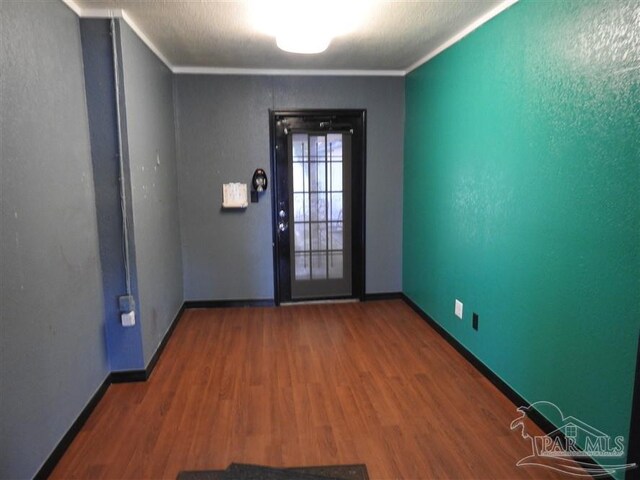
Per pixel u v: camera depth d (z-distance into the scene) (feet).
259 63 13.24
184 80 13.76
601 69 6.08
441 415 8.24
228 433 7.74
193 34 10.19
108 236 9.13
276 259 14.93
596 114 6.20
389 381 9.58
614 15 5.83
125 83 8.85
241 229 14.71
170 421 8.12
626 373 5.86
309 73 14.21
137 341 9.53
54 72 7.31
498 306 9.08
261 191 14.57
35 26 6.69
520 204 8.14
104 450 7.29
